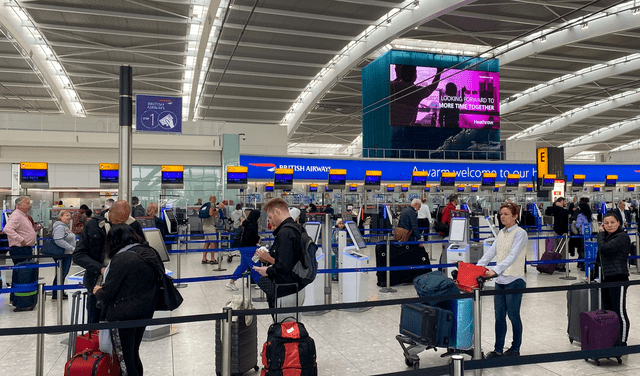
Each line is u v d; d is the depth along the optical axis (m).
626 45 27.84
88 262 3.89
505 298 4.17
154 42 25.12
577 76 33.75
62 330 2.72
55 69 29.53
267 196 19.94
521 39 27.58
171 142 22.03
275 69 29.70
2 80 30.12
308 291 5.83
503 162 29.14
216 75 30.34
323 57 28.02
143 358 4.30
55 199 21.00
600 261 4.49
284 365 3.32
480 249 7.59
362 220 14.18
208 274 9.41
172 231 11.85
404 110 30.41
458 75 31.31
